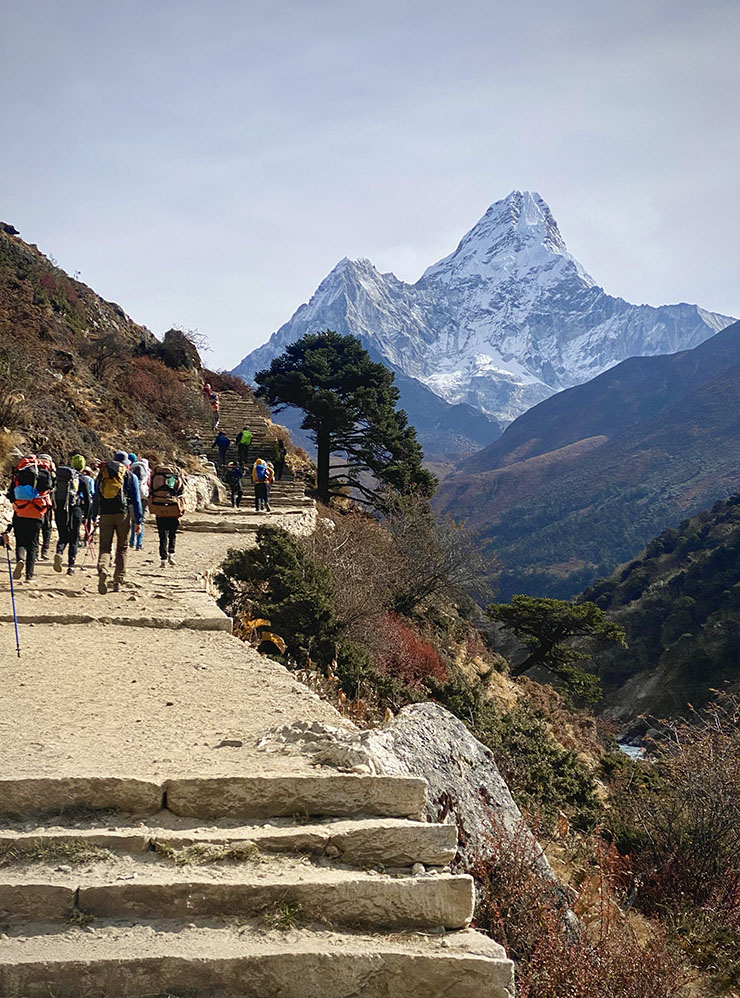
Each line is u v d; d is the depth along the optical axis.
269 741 6.04
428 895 4.56
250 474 37.16
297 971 4.01
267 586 15.09
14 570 12.73
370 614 18.11
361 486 46.00
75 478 14.35
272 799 5.17
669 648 74.94
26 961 3.81
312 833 4.86
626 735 57.84
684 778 11.66
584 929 6.65
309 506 32.03
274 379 46.12
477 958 4.18
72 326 43.09
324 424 44.56
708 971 8.14
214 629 10.72
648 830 10.95
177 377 44.69
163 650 9.32
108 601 11.84
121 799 5.08
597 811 13.10
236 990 3.94
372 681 13.85
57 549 14.16
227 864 4.62
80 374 33.28
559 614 40.97
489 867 6.38
